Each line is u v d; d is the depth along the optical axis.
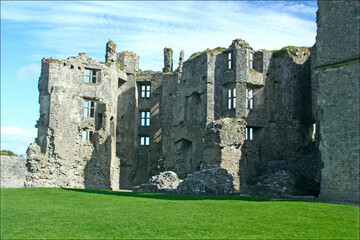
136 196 27.58
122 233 16.47
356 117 23.20
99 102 46.72
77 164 44.69
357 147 23.00
